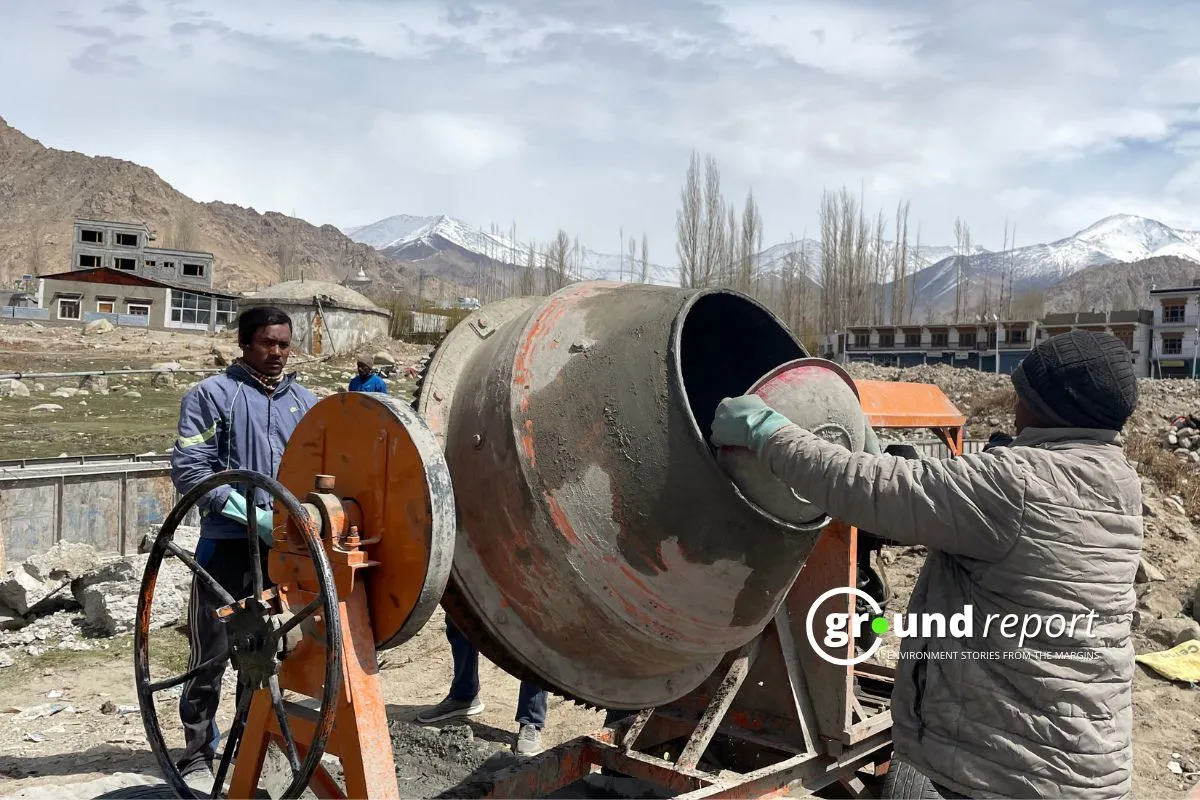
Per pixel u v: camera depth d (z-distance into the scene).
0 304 62.41
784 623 3.37
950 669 2.00
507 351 2.87
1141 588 6.79
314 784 2.60
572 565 2.55
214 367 25.28
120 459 7.69
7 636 5.51
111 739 4.00
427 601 2.32
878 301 60.88
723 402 2.39
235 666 2.50
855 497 2.00
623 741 3.15
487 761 3.28
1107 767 1.89
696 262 48.09
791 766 3.15
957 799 1.96
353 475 2.49
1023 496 1.89
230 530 3.31
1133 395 2.00
